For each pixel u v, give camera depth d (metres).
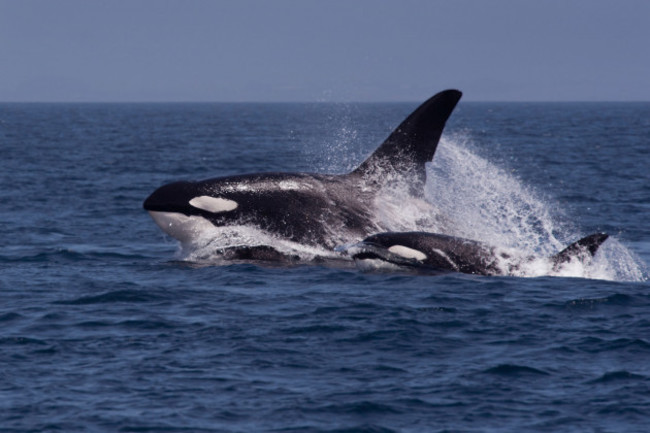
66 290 60.41
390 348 47.22
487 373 43.38
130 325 51.25
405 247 66.06
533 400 40.09
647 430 37.00
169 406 38.94
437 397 40.34
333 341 48.31
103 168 175.25
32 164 180.38
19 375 42.47
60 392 40.34
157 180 152.38
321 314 53.62
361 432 36.78
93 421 37.34
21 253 76.25
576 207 118.50
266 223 71.56
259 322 51.88
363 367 44.22
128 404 39.09
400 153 72.81
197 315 53.53
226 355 45.75
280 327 50.84
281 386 41.44
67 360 44.78
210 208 71.50
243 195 72.19
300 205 72.06
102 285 61.88
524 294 59.12
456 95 71.06
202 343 47.75
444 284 61.91
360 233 71.25
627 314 54.44
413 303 56.41
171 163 192.38
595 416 38.34
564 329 50.94
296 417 38.00
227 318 52.78
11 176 151.88
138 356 45.44
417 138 72.25
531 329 50.91
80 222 98.88
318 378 42.56
